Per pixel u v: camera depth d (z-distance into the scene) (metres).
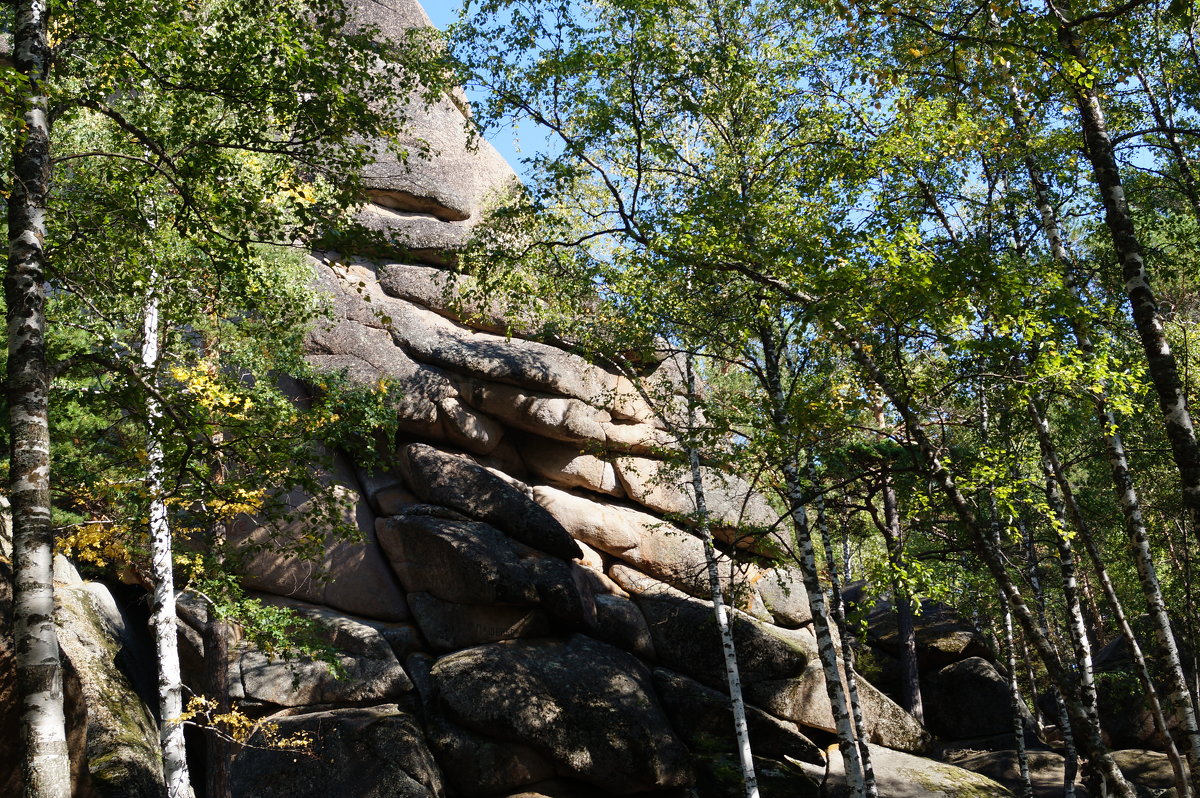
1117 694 24.78
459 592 21.25
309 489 10.89
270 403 13.30
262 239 9.98
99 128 11.74
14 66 8.23
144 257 11.22
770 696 22.84
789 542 26.09
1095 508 22.73
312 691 19.45
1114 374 11.57
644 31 14.79
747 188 15.96
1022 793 20.73
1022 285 11.34
